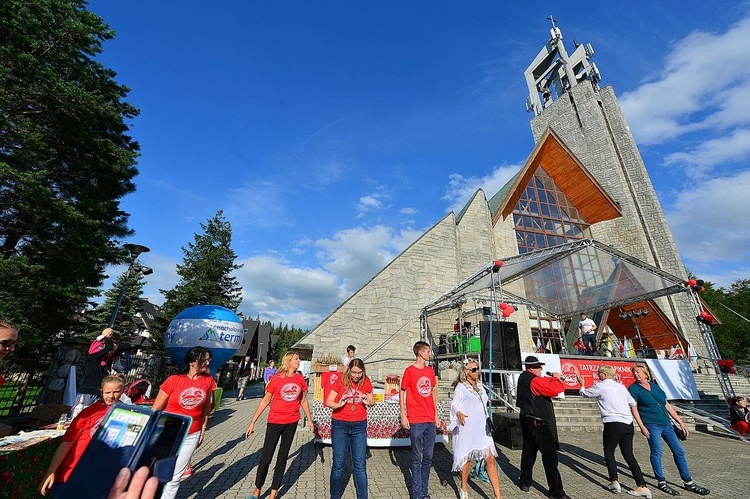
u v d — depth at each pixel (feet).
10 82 34.09
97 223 39.42
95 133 43.32
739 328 110.11
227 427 31.81
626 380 42.37
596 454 24.97
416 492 14.60
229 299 108.27
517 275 49.11
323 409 24.53
